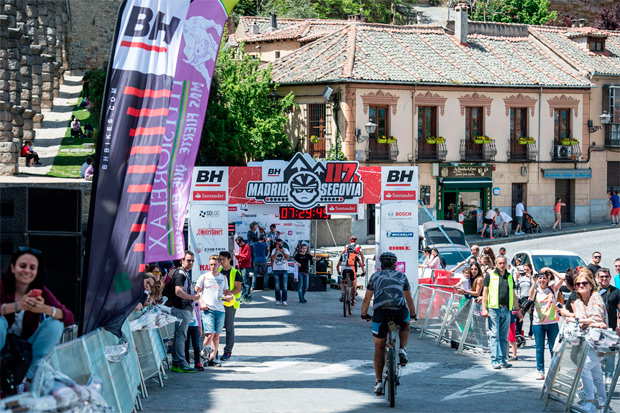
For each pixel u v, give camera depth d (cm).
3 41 3900
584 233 4872
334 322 2291
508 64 5241
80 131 5066
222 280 1642
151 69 1168
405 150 4766
